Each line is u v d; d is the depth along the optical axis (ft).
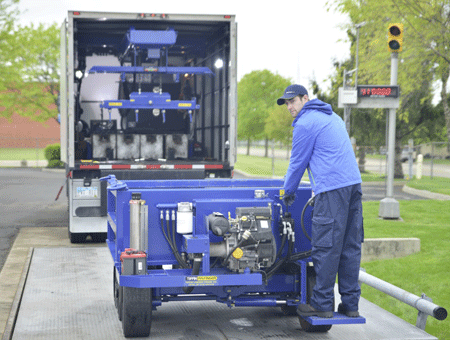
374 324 17.38
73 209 31.35
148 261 15.96
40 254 28.43
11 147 226.79
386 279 24.38
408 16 65.00
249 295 17.06
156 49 35.29
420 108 84.53
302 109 15.99
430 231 35.94
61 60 36.55
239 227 15.30
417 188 68.18
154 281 14.87
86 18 32.17
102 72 35.35
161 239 16.08
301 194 16.93
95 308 18.85
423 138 95.81
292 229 16.49
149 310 15.62
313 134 15.39
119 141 35.37
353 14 75.87
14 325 17.15
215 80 37.52
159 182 19.45
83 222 31.48
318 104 15.85
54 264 25.94
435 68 69.10
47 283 22.27
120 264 16.05
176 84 38.01
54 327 16.81
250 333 16.56
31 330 16.51
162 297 16.37
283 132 147.02
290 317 18.30
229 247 15.40
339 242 15.12
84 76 37.50
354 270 15.66
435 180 86.17
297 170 15.60
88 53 39.34
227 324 17.49
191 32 37.68
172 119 37.29
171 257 16.12
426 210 46.98
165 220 15.97
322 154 15.33
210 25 35.55
